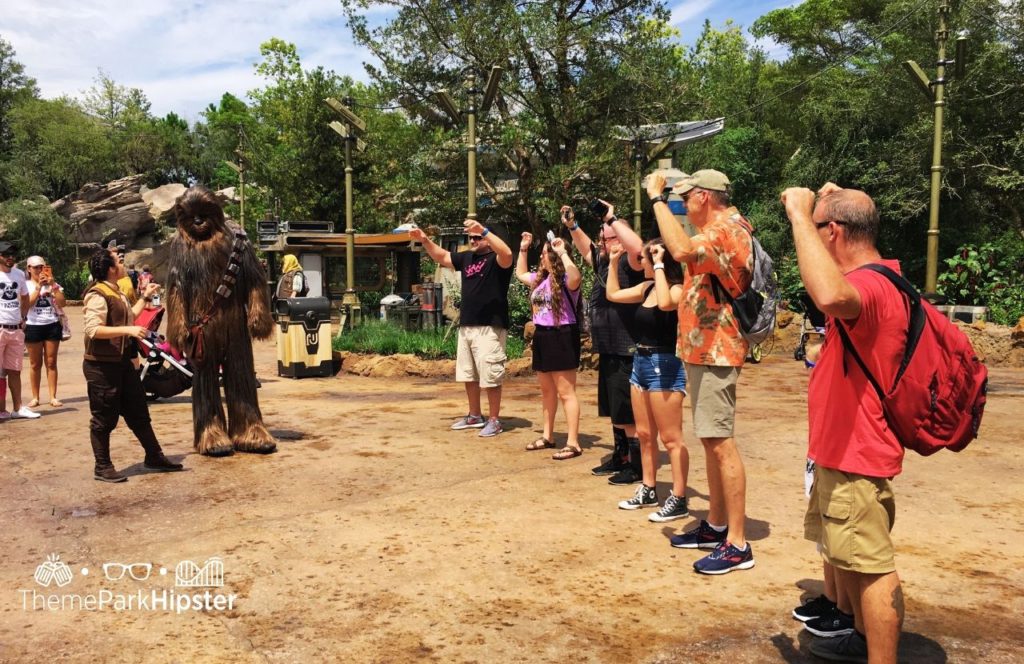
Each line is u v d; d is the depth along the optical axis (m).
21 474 5.50
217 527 4.27
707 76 32.50
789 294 16.88
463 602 3.25
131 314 5.46
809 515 2.89
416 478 5.35
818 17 35.31
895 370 2.33
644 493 4.60
